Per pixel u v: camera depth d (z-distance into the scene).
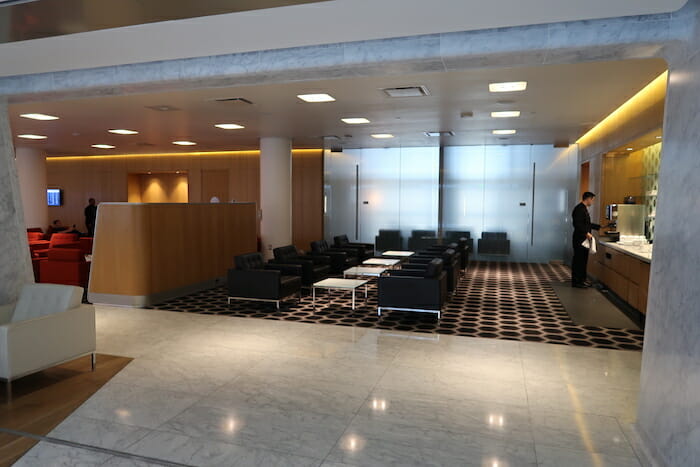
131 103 8.49
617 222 9.99
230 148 16.00
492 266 14.27
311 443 3.75
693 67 3.29
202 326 7.22
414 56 4.39
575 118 9.83
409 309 7.69
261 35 4.31
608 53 4.02
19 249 6.28
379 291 7.79
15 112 9.36
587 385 4.93
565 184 14.81
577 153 14.66
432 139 13.62
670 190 3.55
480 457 3.55
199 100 8.24
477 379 5.10
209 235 10.31
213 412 4.30
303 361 5.66
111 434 3.89
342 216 16.72
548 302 8.98
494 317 7.83
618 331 6.98
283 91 7.52
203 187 18.16
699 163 3.08
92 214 15.51
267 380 5.07
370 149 16.34
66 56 5.00
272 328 7.11
